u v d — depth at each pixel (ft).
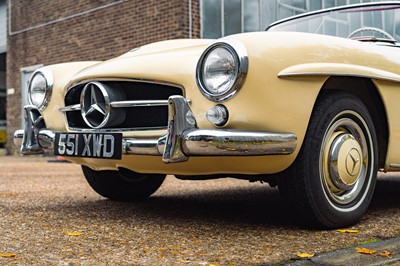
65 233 7.88
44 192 12.94
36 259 6.48
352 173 8.24
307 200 7.80
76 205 10.63
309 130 7.75
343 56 8.09
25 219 8.98
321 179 7.90
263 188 13.57
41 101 9.91
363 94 8.86
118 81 8.37
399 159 9.15
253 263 6.39
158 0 27.91
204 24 27.22
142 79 8.04
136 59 8.47
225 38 7.36
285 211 9.86
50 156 35.91
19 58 38.86
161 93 8.13
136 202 11.10
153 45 9.82
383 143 9.13
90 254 6.72
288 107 7.41
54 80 9.83
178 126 7.29
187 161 7.87
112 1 30.89
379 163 9.23
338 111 8.02
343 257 6.67
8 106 40.06
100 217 9.22
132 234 7.84
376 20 11.28
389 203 10.85
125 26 30.04
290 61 7.47
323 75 7.70
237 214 9.55
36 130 9.91
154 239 7.53
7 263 6.30
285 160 7.59
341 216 8.14
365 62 8.38
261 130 7.29
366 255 6.77
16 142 10.30
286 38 7.70
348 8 11.70
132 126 8.41
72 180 16.46
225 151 7.06
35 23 37.27
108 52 31.30
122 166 8.80
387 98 8.66
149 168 8.53
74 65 10.18
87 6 32.78
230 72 7.20
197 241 7.42
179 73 7.77
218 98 7.28
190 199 11.53
